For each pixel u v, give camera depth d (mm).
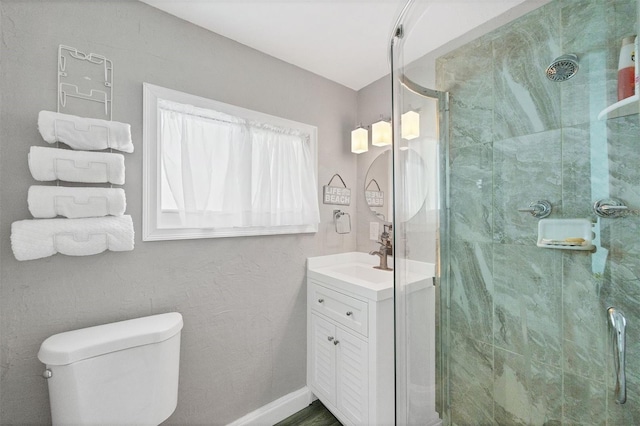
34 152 1044
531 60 1168
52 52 1152
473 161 1334
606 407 1063
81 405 1028
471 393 1387
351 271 1979
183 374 1456
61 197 1085
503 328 1307
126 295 1305
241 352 1654
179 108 1443
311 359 1892
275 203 1763
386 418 1443
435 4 1195
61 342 1066
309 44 1707
